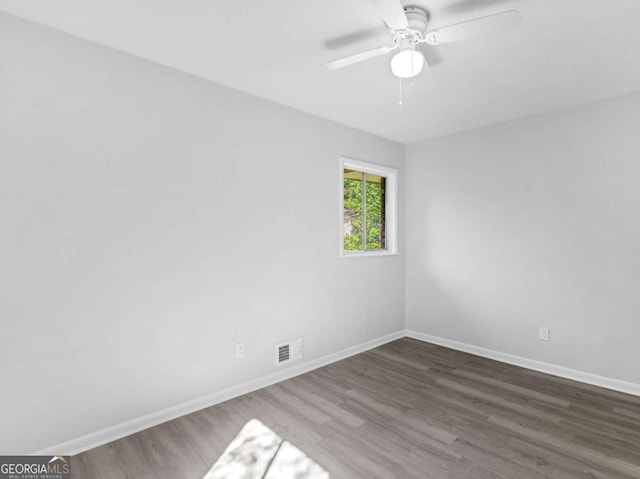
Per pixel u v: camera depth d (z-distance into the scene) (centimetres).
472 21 160
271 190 303
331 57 231
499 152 358
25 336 191
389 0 151
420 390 290
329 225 352
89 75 211
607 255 295
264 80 265
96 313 214
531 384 302
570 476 185
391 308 425
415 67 191
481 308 373
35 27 194
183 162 250
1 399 185
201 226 260
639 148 279
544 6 178
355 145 376
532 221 336
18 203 189
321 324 346
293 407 262
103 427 217
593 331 302
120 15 187
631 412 253
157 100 238
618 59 231
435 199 411
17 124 189
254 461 199
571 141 312
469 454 205
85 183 210
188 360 254
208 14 186
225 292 274
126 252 225
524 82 265
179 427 234
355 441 218
